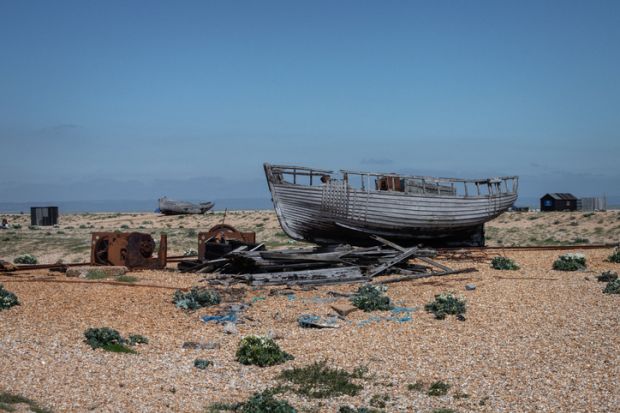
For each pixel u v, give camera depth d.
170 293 18.89
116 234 24.00
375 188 27.34
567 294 19.30
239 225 65.81
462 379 11.64
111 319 15.64
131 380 11.07
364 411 9.84
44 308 16.38
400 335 14.73
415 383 11.41
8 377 10.64
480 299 18.62
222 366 12.28
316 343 14.08
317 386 11.20
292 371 11.98
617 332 14.74
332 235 26.83
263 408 9.73
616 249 28.72
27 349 12.44
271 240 49.31
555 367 12.27
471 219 29.16
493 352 13.32
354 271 21.98
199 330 15.08
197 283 20.70
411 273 23.16
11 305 16.36
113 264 23.75
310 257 22.28
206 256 24.19
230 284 20.86
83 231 60.91
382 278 22.23
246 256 21.84
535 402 10.42
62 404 9.58
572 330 15.02
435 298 17.67
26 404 9.26
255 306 17.70
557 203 81.50
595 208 89.25
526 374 11.88
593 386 11.16
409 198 26.83
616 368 12.12
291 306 17.66
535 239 53.12
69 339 13.50
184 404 10.02
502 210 30.97
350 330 15.20
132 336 13.91
